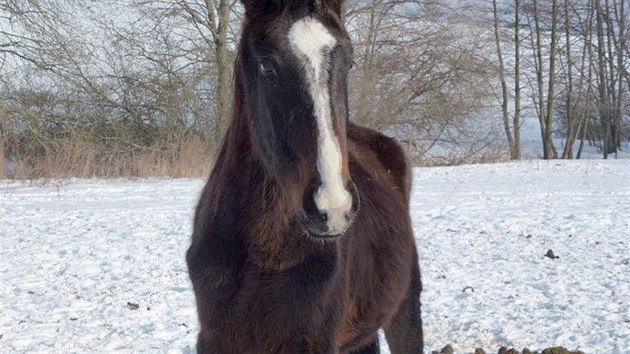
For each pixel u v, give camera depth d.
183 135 25.75
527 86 48.59
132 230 11.95
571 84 48.38
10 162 22.70
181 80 27.02
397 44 32.78
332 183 3.13
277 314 3.64
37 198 16.44
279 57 3.24
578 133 54.62
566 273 9.10
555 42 47.44
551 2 47.31
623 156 51.44
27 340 6.53
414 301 5.28
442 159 32.97
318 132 3.18
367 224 4.36
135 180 20.84
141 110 27.61
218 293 3.71
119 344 6.43
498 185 19.17
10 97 24.50
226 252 3.68
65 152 22.45
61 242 10.99
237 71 3.75
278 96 3.26
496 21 44.16
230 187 3.71
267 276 3.63
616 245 10.75
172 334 6.71
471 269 9.33
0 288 8.33
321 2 3.35
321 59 3.23
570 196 16.52
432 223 12.66
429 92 33.97
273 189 3.54
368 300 4.34
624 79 52.09
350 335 4.34
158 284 8.52
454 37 33.84
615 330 6.73
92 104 26.88
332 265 3.65
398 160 5.39
